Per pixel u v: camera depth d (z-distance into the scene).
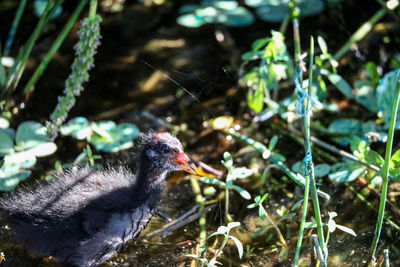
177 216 9.75
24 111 11.41
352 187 9.94
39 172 10.46
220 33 13.14
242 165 10.66
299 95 8.45
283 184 10.22
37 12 12.92
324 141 11.01
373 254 8.46
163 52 12.83
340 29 13.02
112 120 11.55
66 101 9.88
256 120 11.48
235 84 12.09
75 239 8.47
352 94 10.65
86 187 8.87
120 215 8.66
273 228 9.30
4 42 12.68
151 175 9.15
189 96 12.04
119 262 8.89
